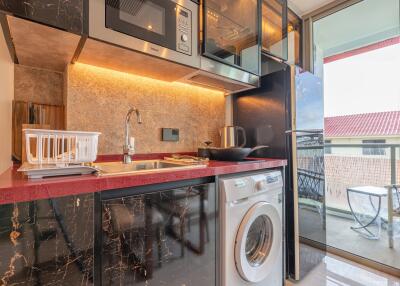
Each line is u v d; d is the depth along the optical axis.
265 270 1.41
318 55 2.40
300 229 1.77
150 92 1.64
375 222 2.36
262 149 1.95
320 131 2.11
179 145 1.81
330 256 2.14
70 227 0.71
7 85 1.10
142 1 1.13
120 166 1.38
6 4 0.78
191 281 1.04
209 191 1.14
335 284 1.70
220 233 1.18
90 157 0.90
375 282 1.72
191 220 1.05
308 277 1.80
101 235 0.77
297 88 1.79
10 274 0.62
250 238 1.48
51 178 0.75
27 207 0.64
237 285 1.25
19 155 1.16
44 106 1.26
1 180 0.72
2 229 0.61
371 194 2.37
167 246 0.96
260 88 1.98
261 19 1.79
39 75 1.28
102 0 1.00
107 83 1.43
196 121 1.93
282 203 1.61
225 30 1.56
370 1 2.04
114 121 1.46
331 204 2.73
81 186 0.73
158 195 0.93
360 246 2.20
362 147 2.50
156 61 1.27
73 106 1.30
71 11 0.91
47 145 0.84
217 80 1.66
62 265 0.70
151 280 0.90
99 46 1.05
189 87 1.88
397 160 2.21
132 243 0.85
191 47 1.34
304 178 1.84
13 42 1.00
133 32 1.10
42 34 0.93
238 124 2.17
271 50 1.96
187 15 1.32
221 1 1.49
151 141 1.65
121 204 0.83
